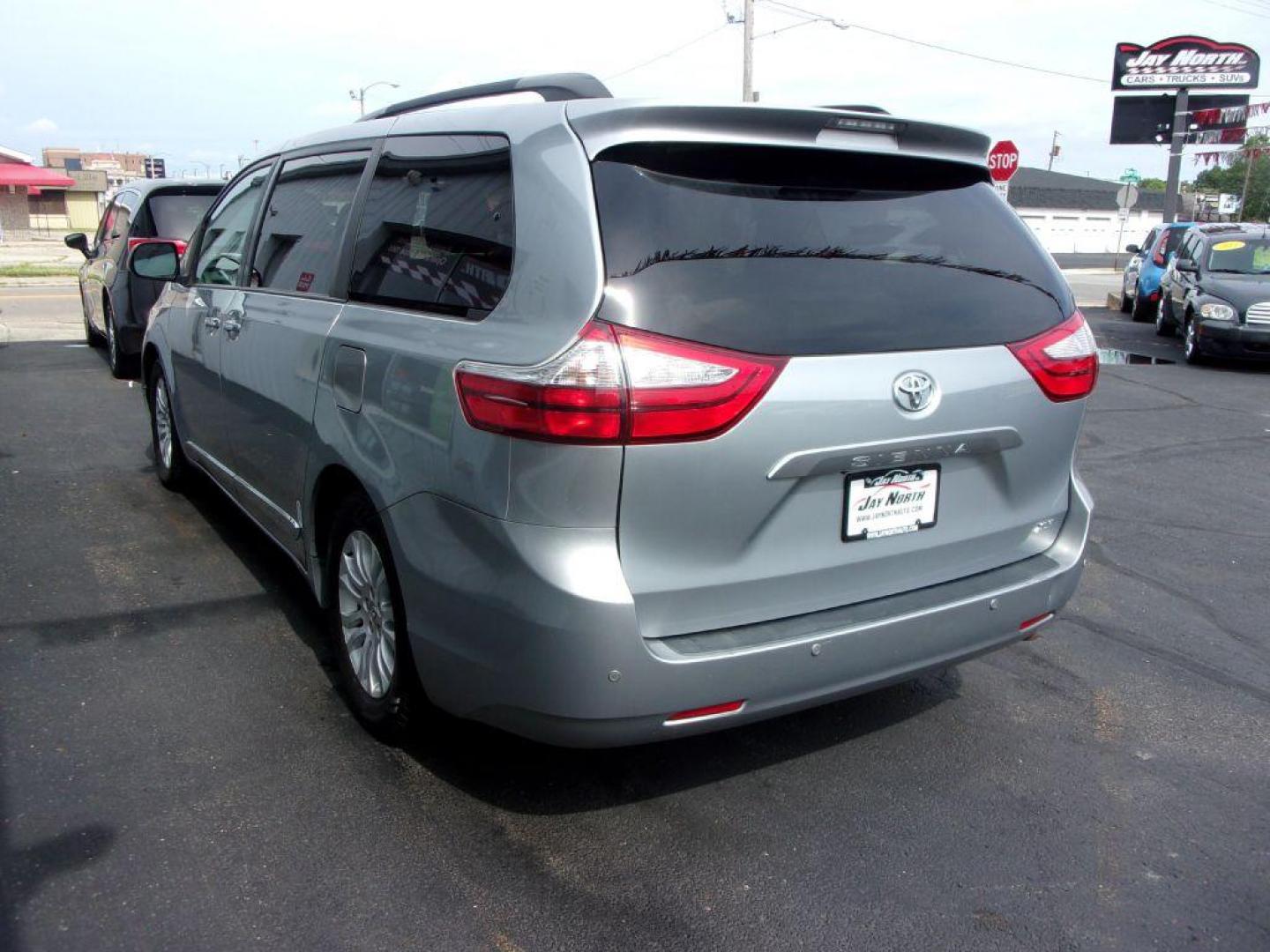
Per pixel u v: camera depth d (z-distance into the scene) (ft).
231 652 13.28
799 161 9.57
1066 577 10.93
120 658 13.04
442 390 9.14
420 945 8.21
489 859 9.32
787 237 9.18
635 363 8.14
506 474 8.44
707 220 8.86
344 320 11.27
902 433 9.32
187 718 11.60
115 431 25.46
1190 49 95.40
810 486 9.11
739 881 9.15
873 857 9.56
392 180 11.45
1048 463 10.81
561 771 10.78
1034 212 212.43
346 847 9.40
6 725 11.31
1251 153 116.37
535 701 8.57
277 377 12.67
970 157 10.69
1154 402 33.78
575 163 8.73
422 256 10.43
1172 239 62.13
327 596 12.12
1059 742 11.77
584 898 8.84
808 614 9.41
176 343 17.47
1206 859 9.70
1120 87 98.17
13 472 21.53
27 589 15.21
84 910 8.44
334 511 11.74
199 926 8.30
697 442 8.38
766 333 8.71
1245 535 19.56
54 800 9.95
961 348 9.77
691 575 8.70
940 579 10.29
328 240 12.49
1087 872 9.45
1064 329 10.62
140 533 17.75
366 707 11.10
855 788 10.71
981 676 13.44
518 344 8.55
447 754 10.98
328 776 10.53
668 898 8.88
